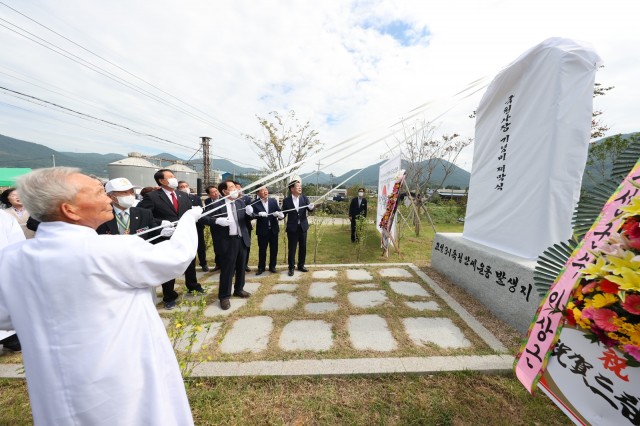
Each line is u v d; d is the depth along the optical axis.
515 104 3.35
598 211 1.47
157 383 1.08
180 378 1.22
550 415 1.89
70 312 0.94
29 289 0.95
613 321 1.08
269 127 13.50
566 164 2.78
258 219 4.90
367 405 2.00
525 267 2.85
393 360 2.40
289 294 3.99
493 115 3.80
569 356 1.28
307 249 7.38
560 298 1.34
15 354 2.68
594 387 1.18
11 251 1.00
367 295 3.91
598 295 1.14
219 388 2.16
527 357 1.46
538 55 3.03
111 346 0.99
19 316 0.96
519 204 3.26
